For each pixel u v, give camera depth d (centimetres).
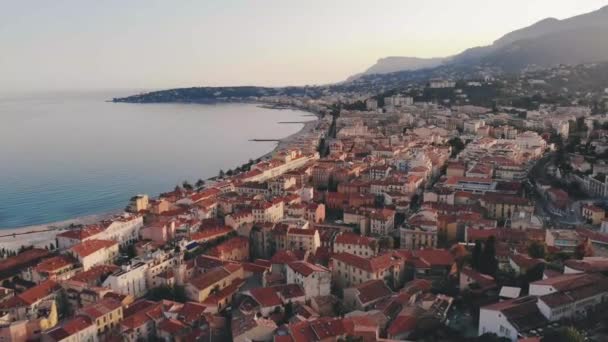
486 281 18612
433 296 18288
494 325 15225
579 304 15175
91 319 18662
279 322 18238
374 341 15438
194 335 17888
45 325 19088
